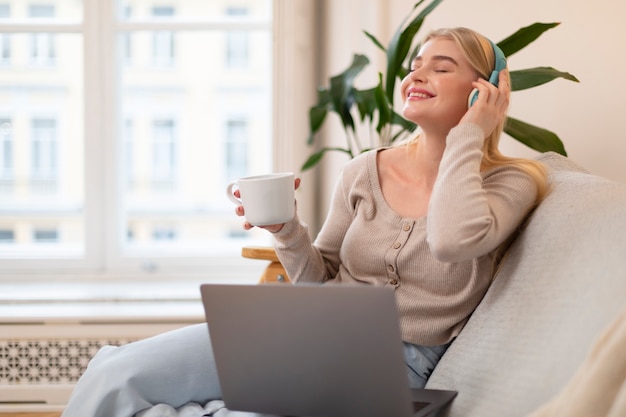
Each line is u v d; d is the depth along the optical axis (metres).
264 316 1.52
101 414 1.80
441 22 3.28
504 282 1.80
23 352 3.32
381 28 3.58
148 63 7.69
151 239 7.53
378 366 1.45
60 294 3.63
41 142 4.91
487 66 1.90
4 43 4.61
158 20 4.05
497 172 1.85
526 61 2.88
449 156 1.78
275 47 3.90
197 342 1.95
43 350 3.32
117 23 4.04
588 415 1.27
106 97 4.05
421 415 1.54
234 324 1.55
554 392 1.45
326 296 1.46
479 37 1.92
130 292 3.69
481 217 1.71
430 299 1.90
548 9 2.82
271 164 3.98
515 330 1.65
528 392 1.51
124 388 1.81
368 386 1.47
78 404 1.82
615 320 1.33
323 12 4.00
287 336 1.51
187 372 1.90
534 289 1.67
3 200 4.98
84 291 3.73
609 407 1.27
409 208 1.98
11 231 5.05
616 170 2.57
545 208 1.81
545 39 2.81
